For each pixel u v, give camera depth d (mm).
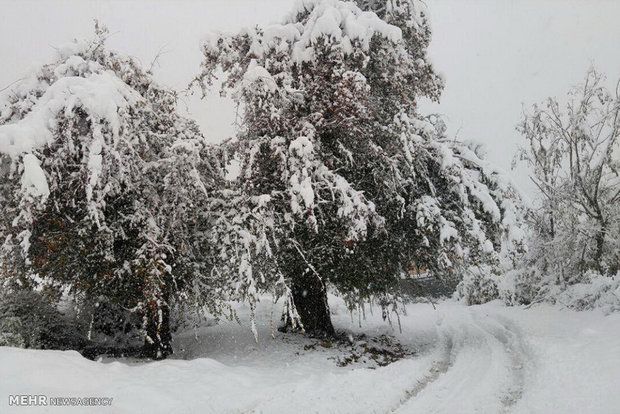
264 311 16859
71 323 11289
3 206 8484
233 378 6895
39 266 9016
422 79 12398
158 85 10758
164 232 9508
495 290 27859
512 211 10914
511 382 7648
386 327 16188
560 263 18281
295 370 8344
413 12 12016
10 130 7867
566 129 17047
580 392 6141
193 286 10117
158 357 10172
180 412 5359
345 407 6055
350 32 10195
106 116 8312
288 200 10156
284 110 10297
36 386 5379
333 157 10477
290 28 10742
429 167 11805
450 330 16031
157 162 9672
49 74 9711
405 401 6594
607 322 11375
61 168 8797
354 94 9656
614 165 16281
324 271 11164
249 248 9180
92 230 9062
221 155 11141
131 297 9711
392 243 11430
